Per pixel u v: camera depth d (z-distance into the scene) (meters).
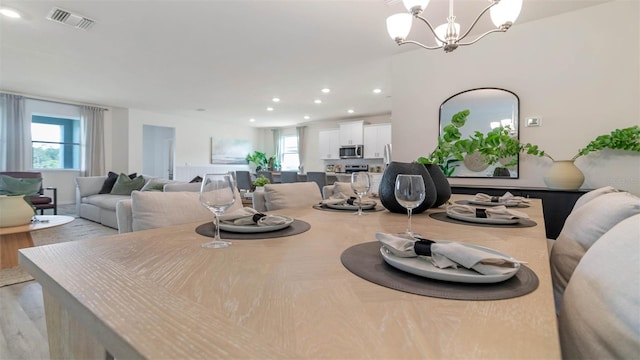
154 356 0.32
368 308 0.43
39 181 4.86
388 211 1.44
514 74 2.94
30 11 2.61
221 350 0.32
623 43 2.51
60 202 6.40
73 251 0.72
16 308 1.96
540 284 0.52
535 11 2.67
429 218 1.26
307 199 1.92
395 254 0.62
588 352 0.44
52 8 2.56
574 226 1.00
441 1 2.42
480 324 0.38
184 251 0.73
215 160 8.80
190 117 8.09
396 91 3.57
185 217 1.24
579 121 2.67
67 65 3.96
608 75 2.56
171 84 4.87
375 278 0.55
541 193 2.55
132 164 6.88
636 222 0.51
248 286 0.51
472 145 3.09
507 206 1.63
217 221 0.84
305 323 0.38
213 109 6.95
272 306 0.43
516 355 0.32
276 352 0.32
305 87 5.02
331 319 0.40
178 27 2.88
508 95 2.96
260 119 8.41
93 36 3.08
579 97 2.67
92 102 6.24
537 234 0.95
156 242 0.82
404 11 2.57
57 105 6.11
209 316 0.40
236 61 3.79
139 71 4.21
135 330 0.36
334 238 0.88
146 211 1.15
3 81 4.72
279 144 10.04
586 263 0.56
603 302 0.45
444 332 0.36
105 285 0.51
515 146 2.88
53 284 0.54
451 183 3.24
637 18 2.46
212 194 0.81
